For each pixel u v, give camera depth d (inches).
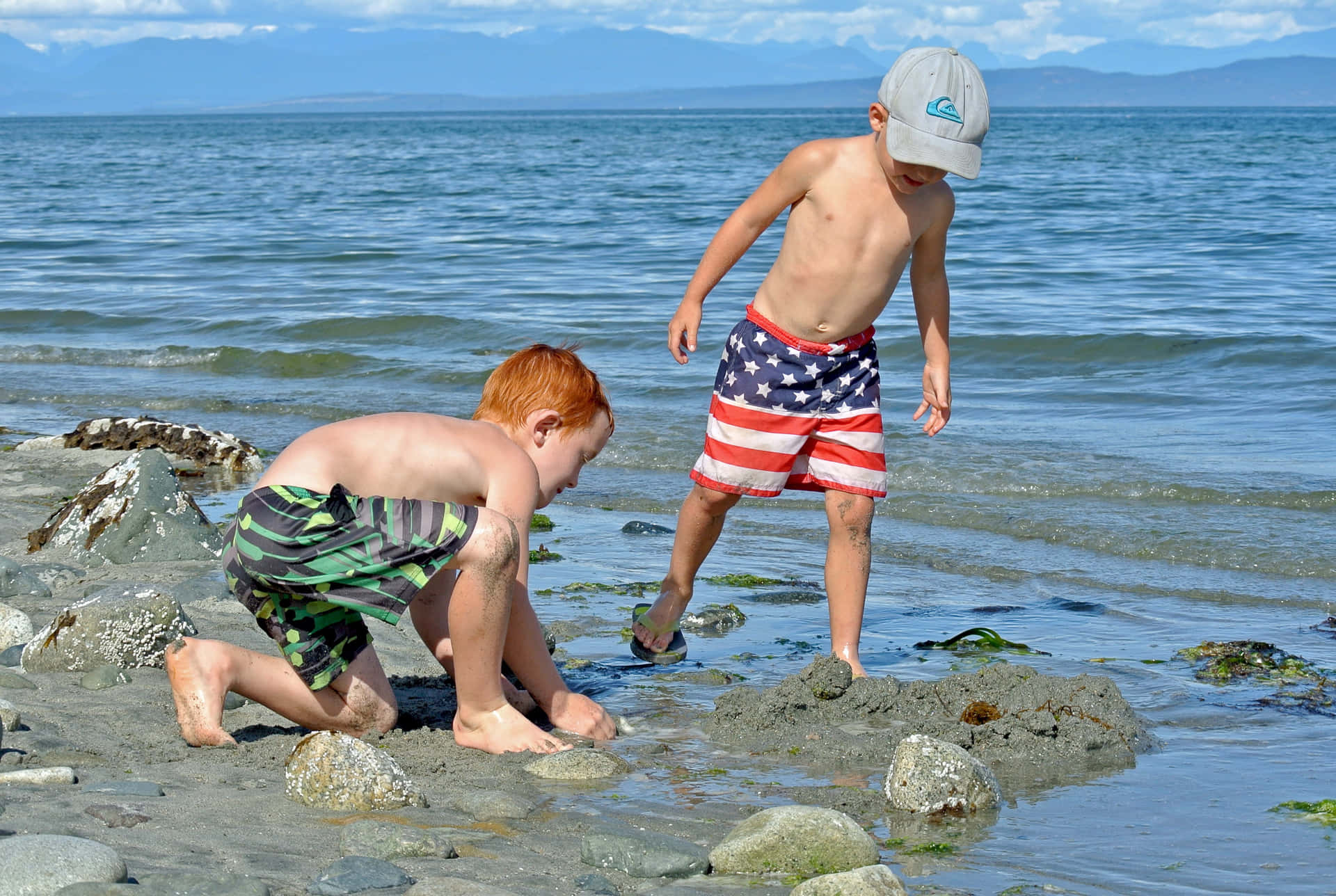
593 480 274.2
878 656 160.9
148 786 103.0
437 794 108.6
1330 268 613.6
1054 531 226.8
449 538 113.0
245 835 93.3
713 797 110.5
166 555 198.8
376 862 84.8
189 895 76.7
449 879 83.0
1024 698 131.8
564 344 141.3
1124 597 191.5
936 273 152.9
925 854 98.6
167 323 504.1
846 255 143.4
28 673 141.2
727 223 152.3
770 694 135.2
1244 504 240.4
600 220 936.3
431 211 1034.7
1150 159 1937.7
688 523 153.7
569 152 2477.9
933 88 138.2
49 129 5797.2
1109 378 374.0
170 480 208.1
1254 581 199.2
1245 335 418.3
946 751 110.7
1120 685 147.6
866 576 150.1
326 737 103.9
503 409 129.3
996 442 289.4
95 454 289.3
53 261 700.7
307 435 121.6
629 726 133.1
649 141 3095.5
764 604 187.6
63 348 450.6
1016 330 445.4
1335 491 240.8
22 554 203.9
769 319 148.4
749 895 87.3
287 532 112.0
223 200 1191.6
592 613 180.5
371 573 112.0
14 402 373.1
